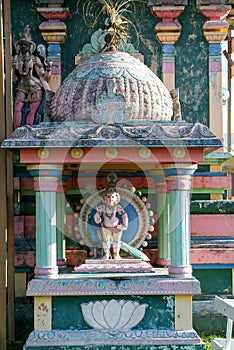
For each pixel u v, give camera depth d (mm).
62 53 7391
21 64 7117
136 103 5688
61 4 7309
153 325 5512
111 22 6262
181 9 7328
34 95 7117
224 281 6789
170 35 7359
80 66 6070
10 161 6309
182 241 5543
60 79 7324
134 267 5832
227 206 6922
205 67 7422
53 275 5547
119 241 5984
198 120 7387
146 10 7426
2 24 6191
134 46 7395
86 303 5523
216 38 7406
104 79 5746
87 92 5719
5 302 5922
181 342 5422
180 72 7418
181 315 5512
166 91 5996
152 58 7406
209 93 7395
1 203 5980
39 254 5555
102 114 5598
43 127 5496
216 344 5789
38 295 5453
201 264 6750
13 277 6348
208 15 7383
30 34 7316
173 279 5500
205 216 6891
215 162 7223
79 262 6617
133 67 5879
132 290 5469
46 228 5539
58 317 5512
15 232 6863
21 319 6703
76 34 7395
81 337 5441
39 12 7297
